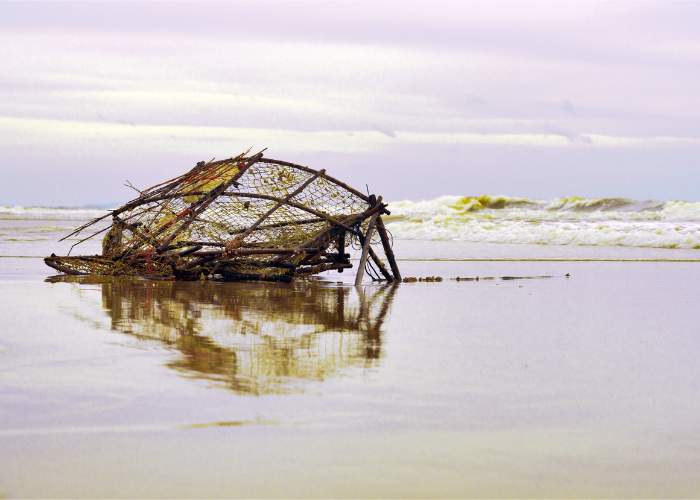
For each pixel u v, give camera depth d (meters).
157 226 20.09
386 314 13.49
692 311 14.06
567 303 15.17
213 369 8.76
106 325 11.86
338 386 8.06
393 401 7.54
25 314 12.98
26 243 32.84
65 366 8.86
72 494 5.40
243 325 12.05
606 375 8.77
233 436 6.47
